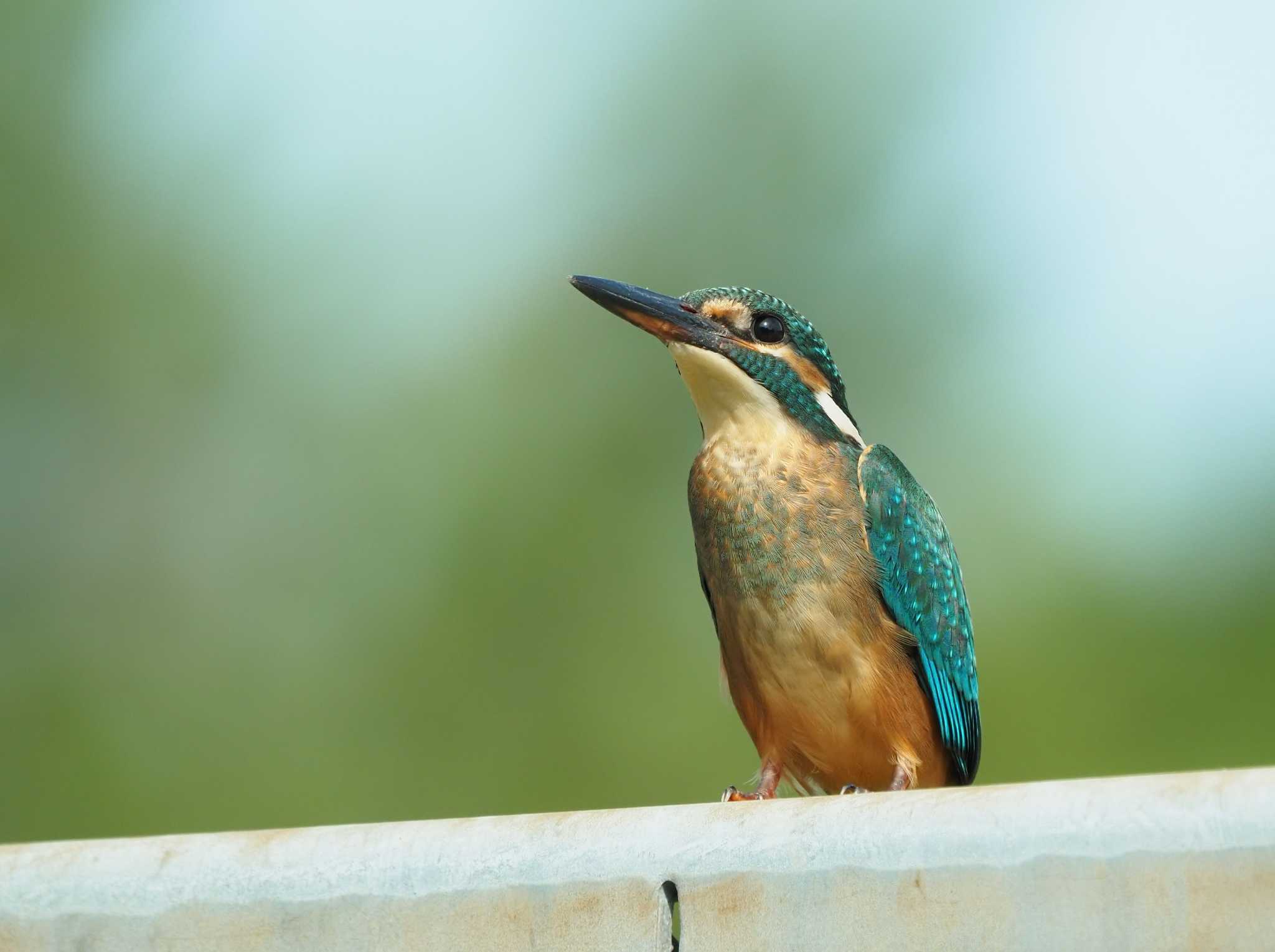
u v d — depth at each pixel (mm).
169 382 14297
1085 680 11531
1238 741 11086
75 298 14273
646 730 12586
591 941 4602
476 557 13195
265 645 13367
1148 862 4051
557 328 14188
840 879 4398
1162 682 11414
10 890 4992
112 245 14547
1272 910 3906
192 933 4855
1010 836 4227
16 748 13156
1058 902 4141
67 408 14172
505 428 13766
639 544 13305
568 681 12836
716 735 12453
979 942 4219
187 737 13133
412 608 13148
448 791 12578
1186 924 3992
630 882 4602
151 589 13695
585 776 12453
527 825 4738
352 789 12633
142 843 4988
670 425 13719
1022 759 11320
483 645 12922
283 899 4812
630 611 13031
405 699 12883
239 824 12703
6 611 13680
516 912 4668
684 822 4613
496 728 12734
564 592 13094
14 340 14164
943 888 4285
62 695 13305
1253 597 11523
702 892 4539
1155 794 4098
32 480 13898
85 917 4930
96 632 13641
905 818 4379
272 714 13125
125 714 13242
